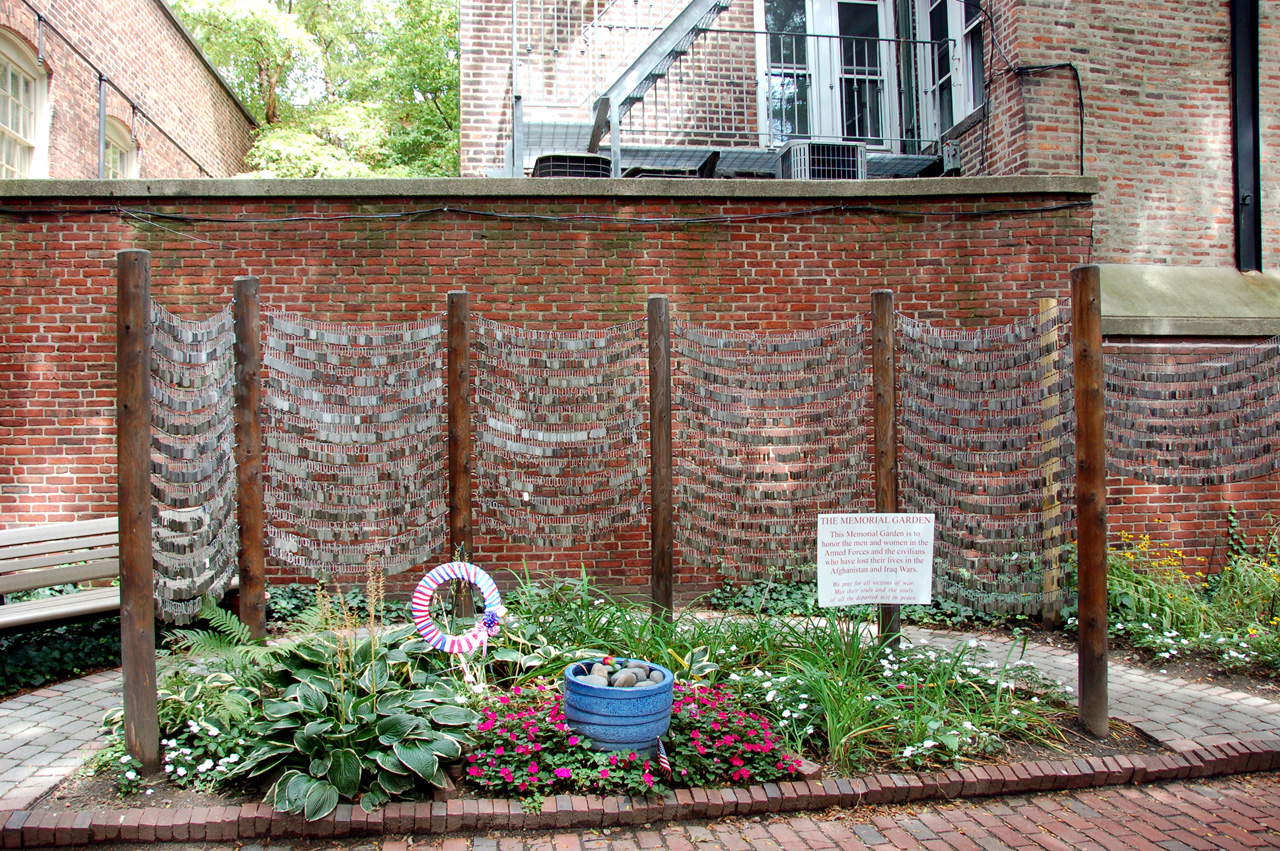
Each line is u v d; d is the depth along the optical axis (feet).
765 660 15.55
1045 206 23.16
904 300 23.13
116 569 19.29
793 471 18.79
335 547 19.06
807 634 16.03
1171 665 18.25
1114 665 18.35
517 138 28.55
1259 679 17.44
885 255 23.16
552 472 20.76
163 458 18.21
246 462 14.93
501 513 19.77
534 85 32.24
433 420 18.80
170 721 13.20
